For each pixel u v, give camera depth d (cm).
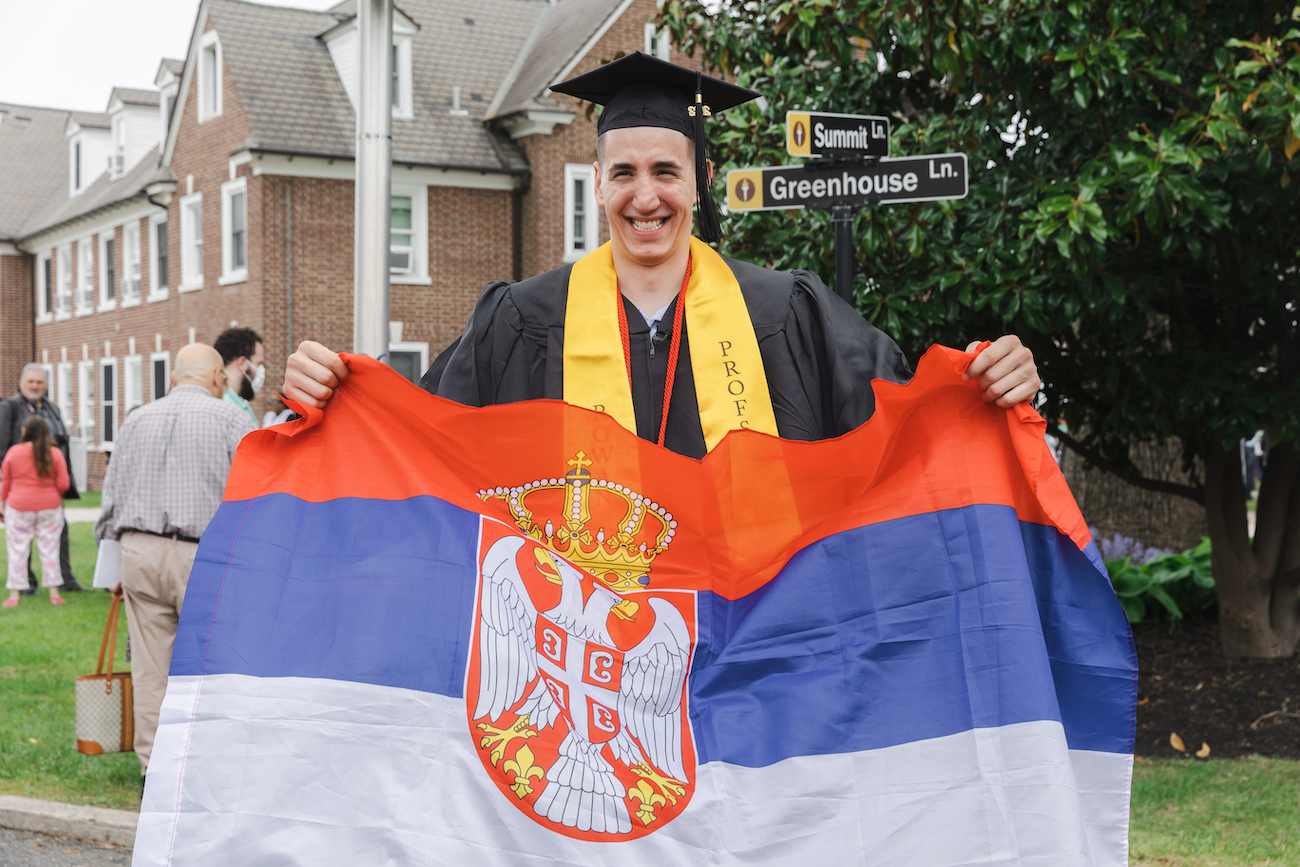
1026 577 238
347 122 2142
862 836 229
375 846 224
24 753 579
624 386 260
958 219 600
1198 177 533
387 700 232
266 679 231
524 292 274
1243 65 490
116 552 521
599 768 235
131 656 511
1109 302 568
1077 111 570
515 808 231
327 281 2103
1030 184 565
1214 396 593
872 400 258
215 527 243
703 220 272
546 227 2180
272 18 2267
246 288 2134
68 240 3116
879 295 573
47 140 3788
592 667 244
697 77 261
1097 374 632
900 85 664
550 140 2172
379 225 575
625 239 261
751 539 250
